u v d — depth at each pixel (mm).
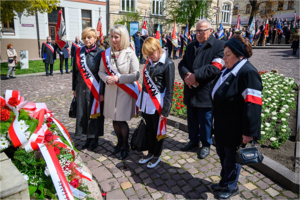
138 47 12656
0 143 1952
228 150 2271
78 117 3389
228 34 17797
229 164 2303
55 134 2383
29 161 1972
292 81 6328
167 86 2707
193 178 2801
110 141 3795
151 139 3057
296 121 4305
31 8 11180
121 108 3111
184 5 20219
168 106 2695
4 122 2037
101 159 3234
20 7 10641
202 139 3277
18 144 1955
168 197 2467
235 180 2369
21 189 1588
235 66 2066
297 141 3518
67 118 4875
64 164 2133
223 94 2094
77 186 2119
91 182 2537
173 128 4324
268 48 16859
